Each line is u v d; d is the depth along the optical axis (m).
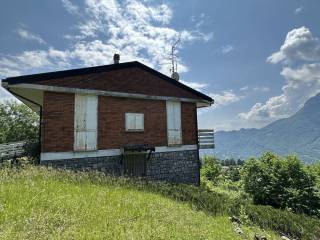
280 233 10.86
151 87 17.45
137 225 5.96
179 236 5.78
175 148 18.16
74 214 5.94
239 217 10.82
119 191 9.46
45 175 9.28
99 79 15.26
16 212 5.58
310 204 19.44
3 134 33.66
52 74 13.71
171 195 11.34
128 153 15.87
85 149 14.28
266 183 21.25
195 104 19.95
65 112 13.97
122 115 15.99
